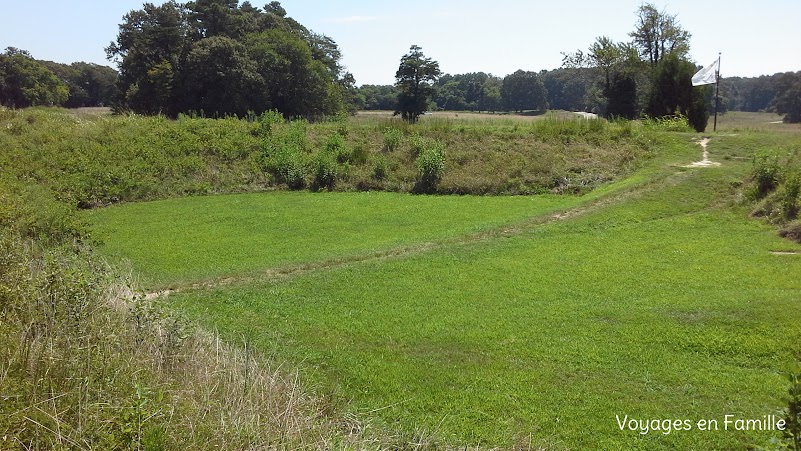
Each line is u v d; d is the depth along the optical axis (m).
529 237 14.62
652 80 36.16
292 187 23.75
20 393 5.09
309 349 8.33
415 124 29.48
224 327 9.15
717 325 8.55
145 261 13.34
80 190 20.69
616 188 19.47
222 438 4.97
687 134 25.97
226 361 6.90
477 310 9.67
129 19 63.56
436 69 62.84
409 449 5.72
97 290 8.04
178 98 53.12
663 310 9.28
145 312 7.68
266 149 26.02
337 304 10.16
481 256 12.97
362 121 32.28
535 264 12.23
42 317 6.58
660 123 29.17
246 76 51.19
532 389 7.00
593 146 25.28
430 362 7.82
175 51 56.38
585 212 16.97
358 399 6.87
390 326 9.09
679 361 7.61
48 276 7.49
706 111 33.28
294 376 7.30
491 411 6.55
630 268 11.73
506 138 26.70
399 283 11.21
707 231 14.77
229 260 13.35
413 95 63.19
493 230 15.45
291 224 17.19
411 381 7.30
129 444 4.51
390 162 24.81
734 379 7.07
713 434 5.95
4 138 23.84
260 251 14.08
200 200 21.48
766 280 10.62
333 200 21.12
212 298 10.63
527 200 20.38
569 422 6.28
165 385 5.82
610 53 46.78
